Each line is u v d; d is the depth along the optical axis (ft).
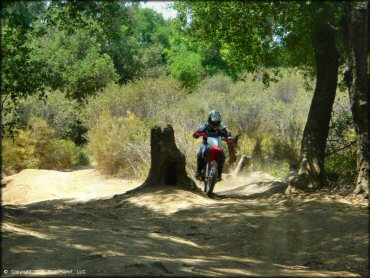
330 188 34.81
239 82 98.94
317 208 28.91
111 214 31.73
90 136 71.56
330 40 36.11
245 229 25.93
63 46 111.86
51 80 34.63
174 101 82.64
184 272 16.42
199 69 126.72
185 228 27.40
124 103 82.74
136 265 16.33
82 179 57.88
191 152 53.88
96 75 111.45
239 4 36.60
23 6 29.40
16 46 31.63
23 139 69.97
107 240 21.74
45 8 31.19
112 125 65.62
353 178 36.14
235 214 29.25
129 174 57.93
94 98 96.48
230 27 40.11
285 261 20.77
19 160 69.05
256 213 29.30
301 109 64.59
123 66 136.87
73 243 20.21
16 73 29.32
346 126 39.83
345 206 29.01
